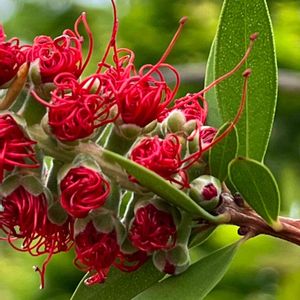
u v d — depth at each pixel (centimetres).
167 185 45
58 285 87
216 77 49
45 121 45
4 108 45
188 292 47
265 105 49
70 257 86
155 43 91
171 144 46
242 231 47
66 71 46
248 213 47
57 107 45
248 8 49
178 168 46
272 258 83
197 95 48
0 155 44
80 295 49
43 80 45
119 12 95
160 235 46
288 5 88
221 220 47
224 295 85
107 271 47
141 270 48
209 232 48
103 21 95
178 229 46
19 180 45
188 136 47
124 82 46
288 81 87
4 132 45
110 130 46
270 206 47
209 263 47
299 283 82
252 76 49
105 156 45
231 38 49
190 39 90
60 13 100
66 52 46
